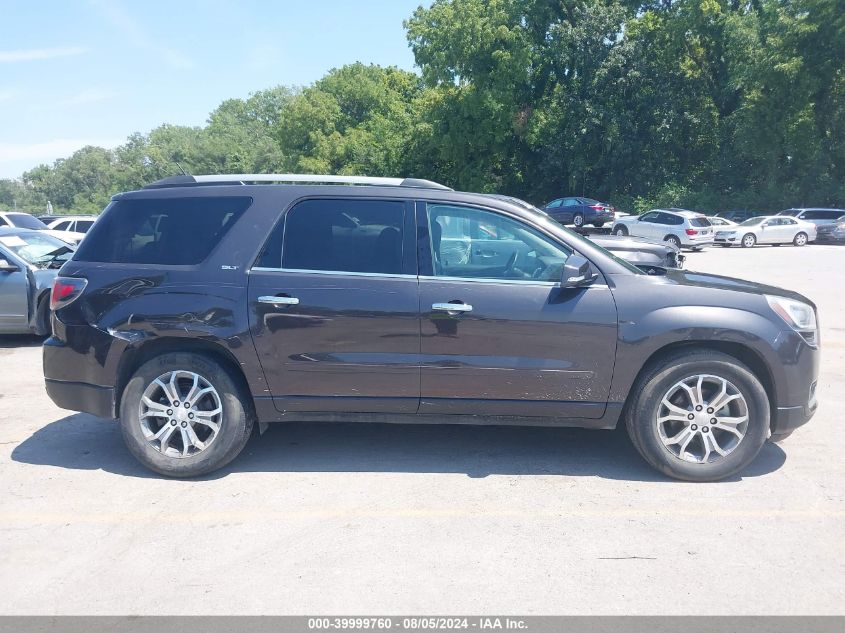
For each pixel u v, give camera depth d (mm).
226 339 4535
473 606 3178
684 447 4535
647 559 3588
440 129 41156
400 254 4617
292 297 4539
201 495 4387
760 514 4102
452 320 4500
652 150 41062
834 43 34062
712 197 39781
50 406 6387
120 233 4832
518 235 4664
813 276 17172
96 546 3738
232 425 4617
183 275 4629
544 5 40094
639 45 39781
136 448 4625
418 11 41062
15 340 9922
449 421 4695
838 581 3387
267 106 111375
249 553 3660
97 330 4633
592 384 4539
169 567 3525
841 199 36031
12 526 3965
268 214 4707
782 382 4523
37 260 9547
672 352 4562
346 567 3518
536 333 4492
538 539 3801
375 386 4590
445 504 4246
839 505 4223
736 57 38875
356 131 54375
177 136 109562
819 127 37312
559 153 41469
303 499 4320
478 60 39688
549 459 5008
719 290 4617
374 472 4754
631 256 10289
